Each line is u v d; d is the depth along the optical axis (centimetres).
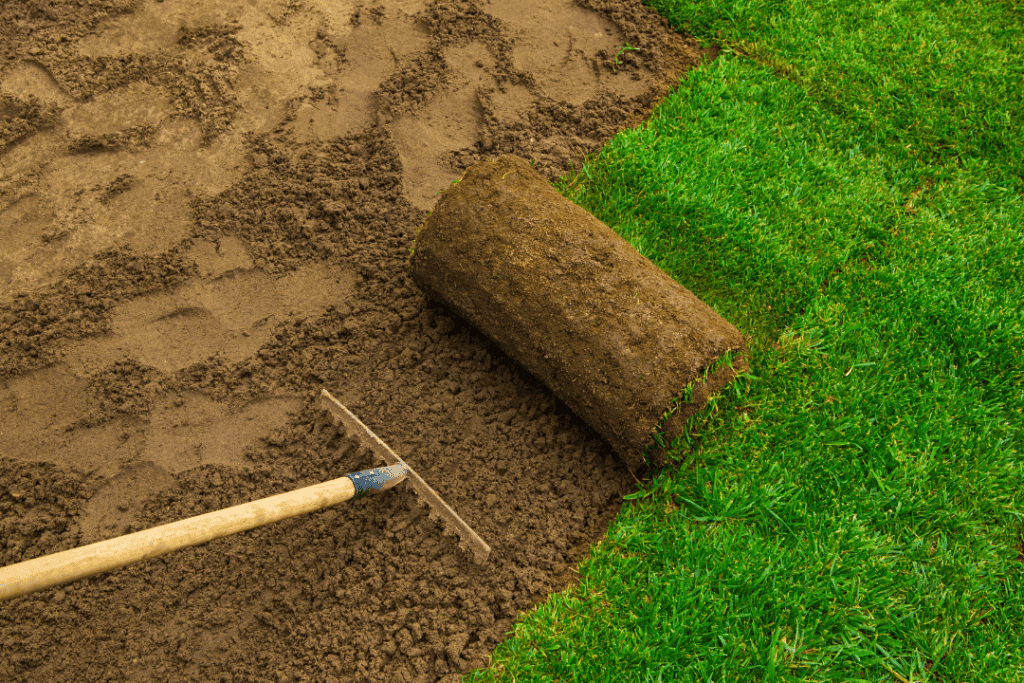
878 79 392
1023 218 347
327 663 257
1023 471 285
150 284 338
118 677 255
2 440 305
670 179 361
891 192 360
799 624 256
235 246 351
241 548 279
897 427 296
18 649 260
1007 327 314
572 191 367
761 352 317
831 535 272
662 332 271
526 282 288
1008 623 256
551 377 288
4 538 283
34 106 395
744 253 344
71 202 365
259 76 405
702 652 253
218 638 263
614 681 248
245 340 327
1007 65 393
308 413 310
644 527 282
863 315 326
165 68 407
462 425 307
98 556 182
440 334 330
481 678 254
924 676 248
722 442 296
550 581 273
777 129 382
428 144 382
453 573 272
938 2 417
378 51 415
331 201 362
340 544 280
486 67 408
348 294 340
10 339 327
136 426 306
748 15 415
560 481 292
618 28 426
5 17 427
